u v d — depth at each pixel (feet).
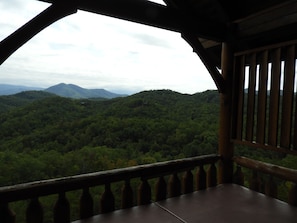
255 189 9.75
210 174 10.31
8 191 5.70
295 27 8.41
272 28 8.63
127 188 7.92
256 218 7.18
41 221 6.27
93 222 6.78
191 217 7.19
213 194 9.29
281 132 8.61
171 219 7.02
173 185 9.06
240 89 10.38
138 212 7.53
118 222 6.79
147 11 8.32
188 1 10.05
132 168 8.03
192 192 9.53
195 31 9.52
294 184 8.21
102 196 7.48
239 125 10.39
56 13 6.57
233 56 10.49
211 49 12.27
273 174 8.77
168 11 8.82
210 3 9.71
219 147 10.91
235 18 10.04
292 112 8.22
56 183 6.48
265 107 9.13
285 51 8.61
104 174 7.39
